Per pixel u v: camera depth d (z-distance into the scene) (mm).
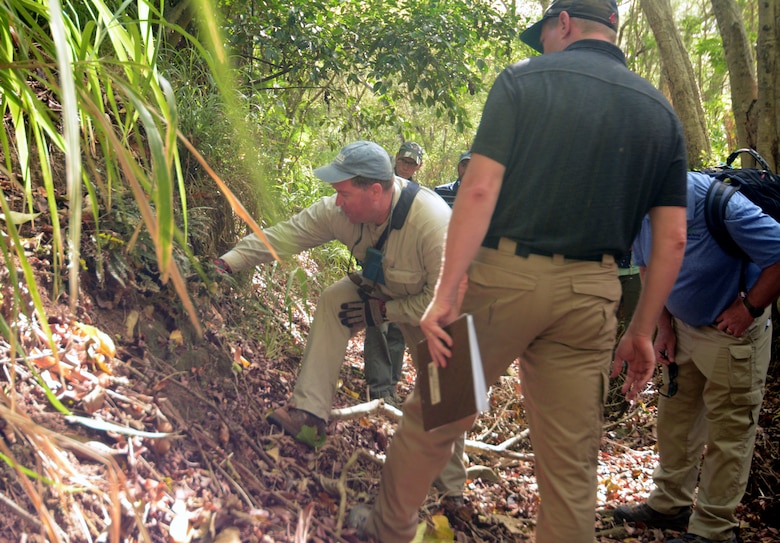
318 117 7301
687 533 3295
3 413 1352
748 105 7215
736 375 3146
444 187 5090
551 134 1938
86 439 2027
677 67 10172
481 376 1700
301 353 3938
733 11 7258
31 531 1641
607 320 2020
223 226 3771
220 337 3201
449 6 6469
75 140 970
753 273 3178
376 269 2959
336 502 2666
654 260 2064
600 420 2104
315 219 3076
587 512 2051
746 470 3225
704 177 3139
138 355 2689
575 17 2107
